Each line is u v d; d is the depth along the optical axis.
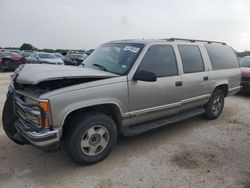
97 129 3.34
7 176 3.07
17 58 18.39
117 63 3.79
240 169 3.37
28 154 3.66
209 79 5.02
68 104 2.95
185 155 3.75
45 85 3.10
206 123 5.34
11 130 3.46
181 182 3.02
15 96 3.29
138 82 3.62
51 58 19.42
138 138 4.39
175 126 5.09
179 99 4.38
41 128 2.83
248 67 9.09
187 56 4.57
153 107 3.94
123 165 3.40
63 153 3.71
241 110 6.60
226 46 5.89
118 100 3.42
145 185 2.94
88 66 4.04
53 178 3.05
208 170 3.32
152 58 3.89
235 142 4.32
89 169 3.28
